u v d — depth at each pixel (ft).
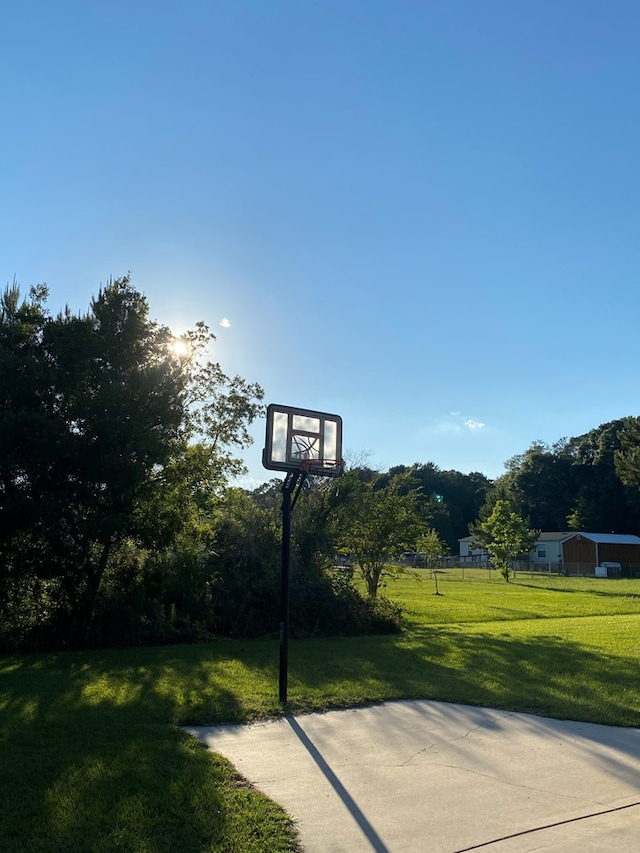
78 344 45.44
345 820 15.43
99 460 43.21
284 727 23.58
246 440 57.77
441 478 353.92
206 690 29.19
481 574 193.26
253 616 51.75
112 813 15.40
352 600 54.85
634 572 195.31
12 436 42.09
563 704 26.53
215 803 16.10
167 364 49.39
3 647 44.55
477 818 15.57
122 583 49.29
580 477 269.23
